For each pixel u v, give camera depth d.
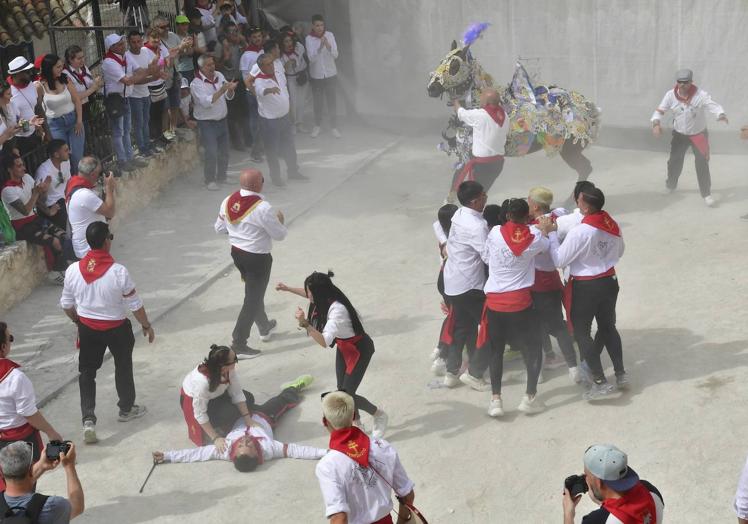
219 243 13.85
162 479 8.23
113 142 14.58
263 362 10.34
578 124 13.68
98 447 8.81
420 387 9.53
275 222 10.20
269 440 8.43
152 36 15.12
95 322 8.70
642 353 9.78
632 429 8.46
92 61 16.12
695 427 8.38
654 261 12.20
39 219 12.23
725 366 9.34
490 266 8.61
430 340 10.51
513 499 7.69
